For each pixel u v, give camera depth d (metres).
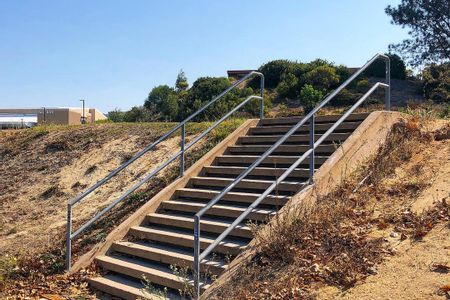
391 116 8.41
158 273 6.77
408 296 4.57
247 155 9.45
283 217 6.21
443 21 30.22
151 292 6.09
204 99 23.70
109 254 7.90
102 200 10.18
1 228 10.05
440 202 6.12
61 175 11.96
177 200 8.76
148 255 7.37
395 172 7.28
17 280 7.57
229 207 7.66
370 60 8.09
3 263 8.01
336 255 5.55
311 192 6.79
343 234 5.91
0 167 13.43
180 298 6.25
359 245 5.60
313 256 5.63
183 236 7.44
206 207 5.88
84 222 9.33
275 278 5.48
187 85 32.88
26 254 8.59
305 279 5.29
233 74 30.53
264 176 8.30
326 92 23.14
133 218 8.31
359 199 6.66
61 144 13.51
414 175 7.03
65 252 8.27
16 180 12.40
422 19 30.30
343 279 5.08
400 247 5.44
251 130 10.33
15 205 11.10
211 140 10.95
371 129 7.95
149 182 10.11
